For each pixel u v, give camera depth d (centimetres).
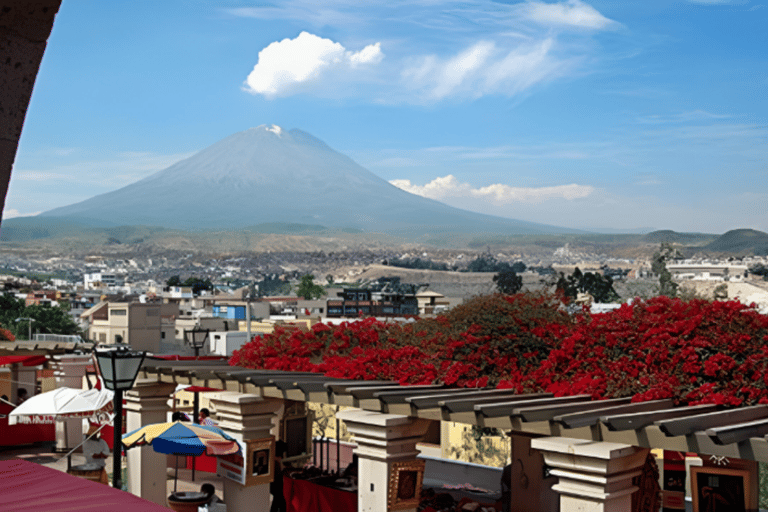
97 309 10638
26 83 375
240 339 5366
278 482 1250
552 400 698
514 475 1041
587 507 584
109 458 1802
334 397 818
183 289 15638
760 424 534
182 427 1024
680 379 707
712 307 738
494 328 897
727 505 1124
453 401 688
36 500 374
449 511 1164
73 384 1839
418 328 1059
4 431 1912
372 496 784
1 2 342
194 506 1102
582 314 905
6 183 384
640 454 595
